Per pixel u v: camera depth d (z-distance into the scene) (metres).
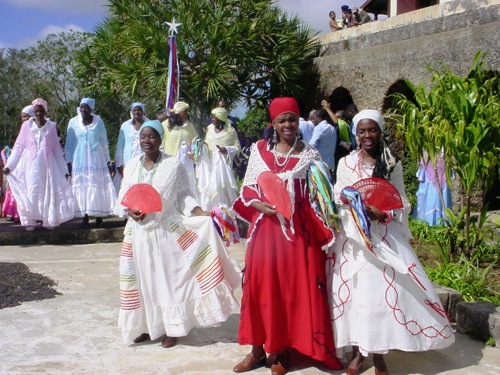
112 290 6.12
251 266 4.02
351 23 16.75
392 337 3.87
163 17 16.92
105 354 4.40
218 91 16.27
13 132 40.38
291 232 3.98
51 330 4.89
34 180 8.54
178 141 9.02
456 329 4.99
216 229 4.64
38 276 6.54
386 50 12.97
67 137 9.03
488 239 7.04
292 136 4.09
